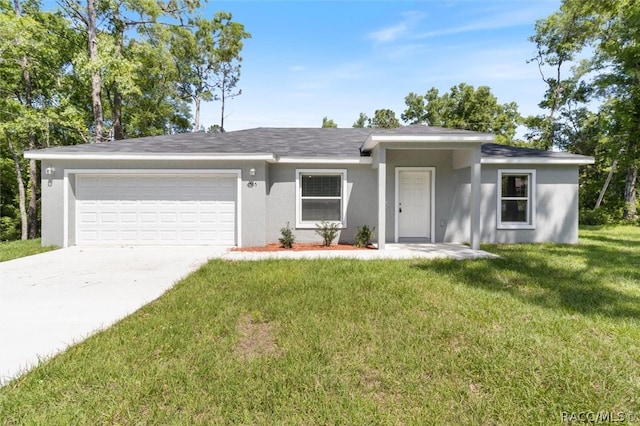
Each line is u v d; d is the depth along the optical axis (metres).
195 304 4.60
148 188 9.98
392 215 10.85
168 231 10.02
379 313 4.25
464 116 28.73
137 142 10.98
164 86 22.78
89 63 14.80
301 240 10.66
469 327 3.80
